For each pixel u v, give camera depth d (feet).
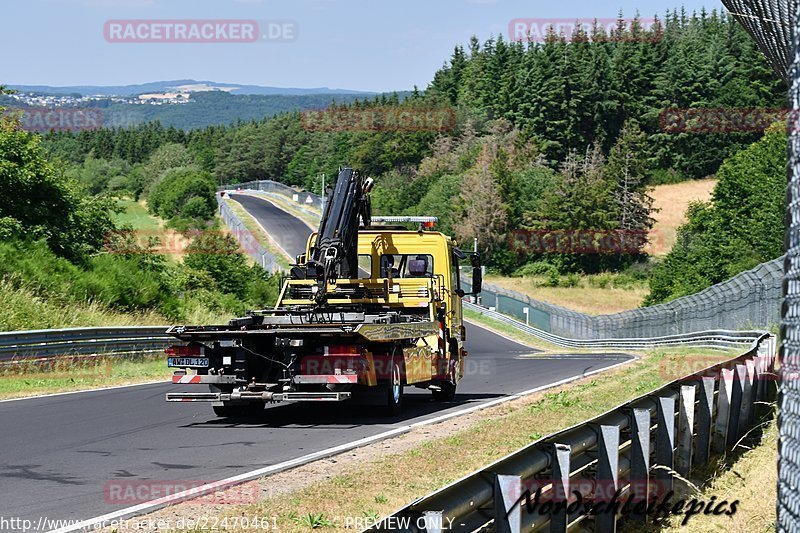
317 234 70.13
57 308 130.31
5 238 148.25
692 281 322.34
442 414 66.69
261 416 65.16
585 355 186.29
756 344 70.23
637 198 470.80
